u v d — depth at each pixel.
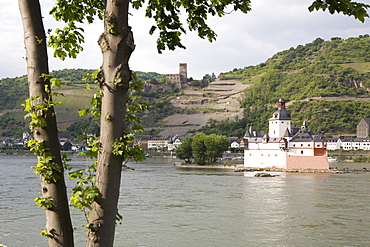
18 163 195.50
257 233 51.03
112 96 10.64
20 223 54.00
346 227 55.06
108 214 10.64
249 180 120.00
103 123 10.69
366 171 164.38
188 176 132.62
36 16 11.62
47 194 11.45
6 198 74.75
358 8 11.52
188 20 14.24
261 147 177.25
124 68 10.58
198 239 47.78
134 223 55.81
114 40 10.59
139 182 111.00
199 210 66.44
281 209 68.44
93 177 11.42
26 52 11.68
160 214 62.38
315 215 63.12
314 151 167.62
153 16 13.71
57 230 11.41
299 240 47.88
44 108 11.26
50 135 11.50
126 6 10.75
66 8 13.69
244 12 13.51
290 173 154.12
